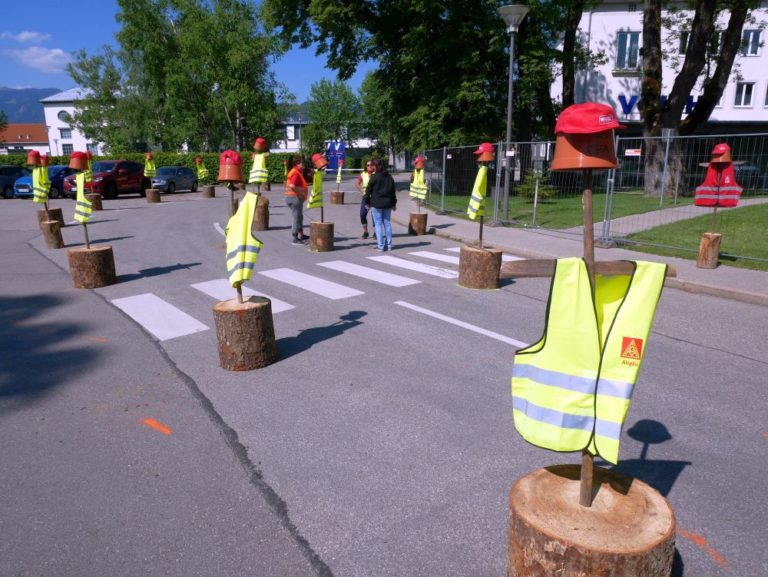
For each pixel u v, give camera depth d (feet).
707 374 15.92
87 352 17.97
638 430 12.64
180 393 14.74
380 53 91.71
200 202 80.07
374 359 17.06
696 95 102.37
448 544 8.88
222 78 134.72
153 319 21.56
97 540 9.08
